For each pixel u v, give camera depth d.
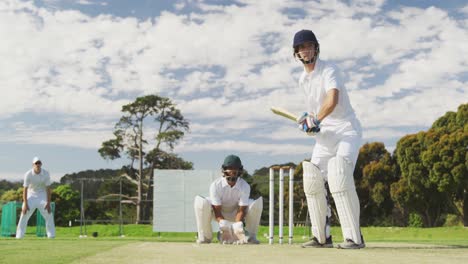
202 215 7.55
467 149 35.19
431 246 6.43
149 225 25.59
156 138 43.78
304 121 5.98
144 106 43.50
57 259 3.88
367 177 41.09
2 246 5.62
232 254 4.43
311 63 6.11
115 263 3.58
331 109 5.84
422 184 37.56
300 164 33.94
